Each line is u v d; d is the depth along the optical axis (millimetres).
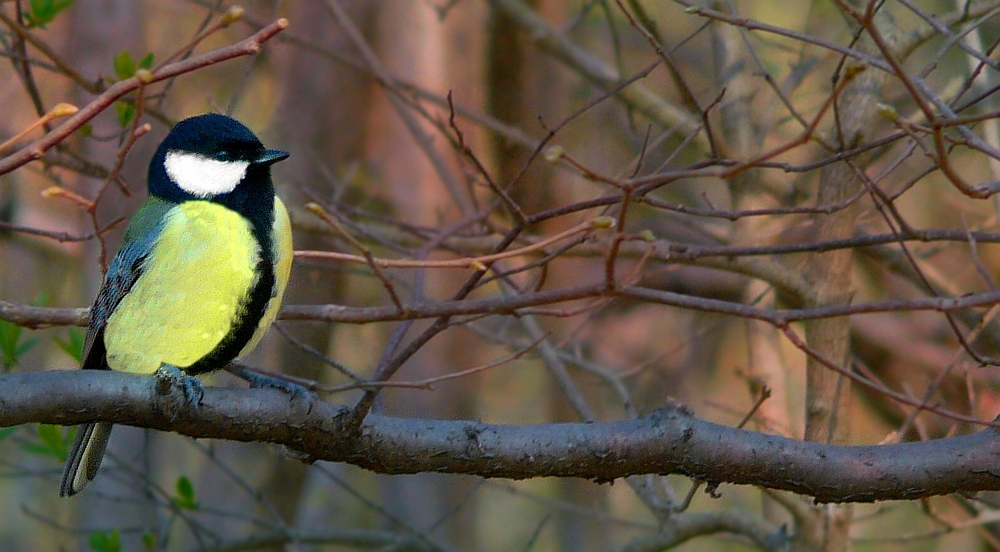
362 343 14125
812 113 11250
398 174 13320
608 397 13469
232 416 5711
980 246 12258
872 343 11758
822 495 5957
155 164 7234
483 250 10297
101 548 10195
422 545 11398
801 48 10938
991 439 5949
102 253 5453
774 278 9180
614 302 13406
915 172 10844
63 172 11883
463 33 13586
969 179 12250
